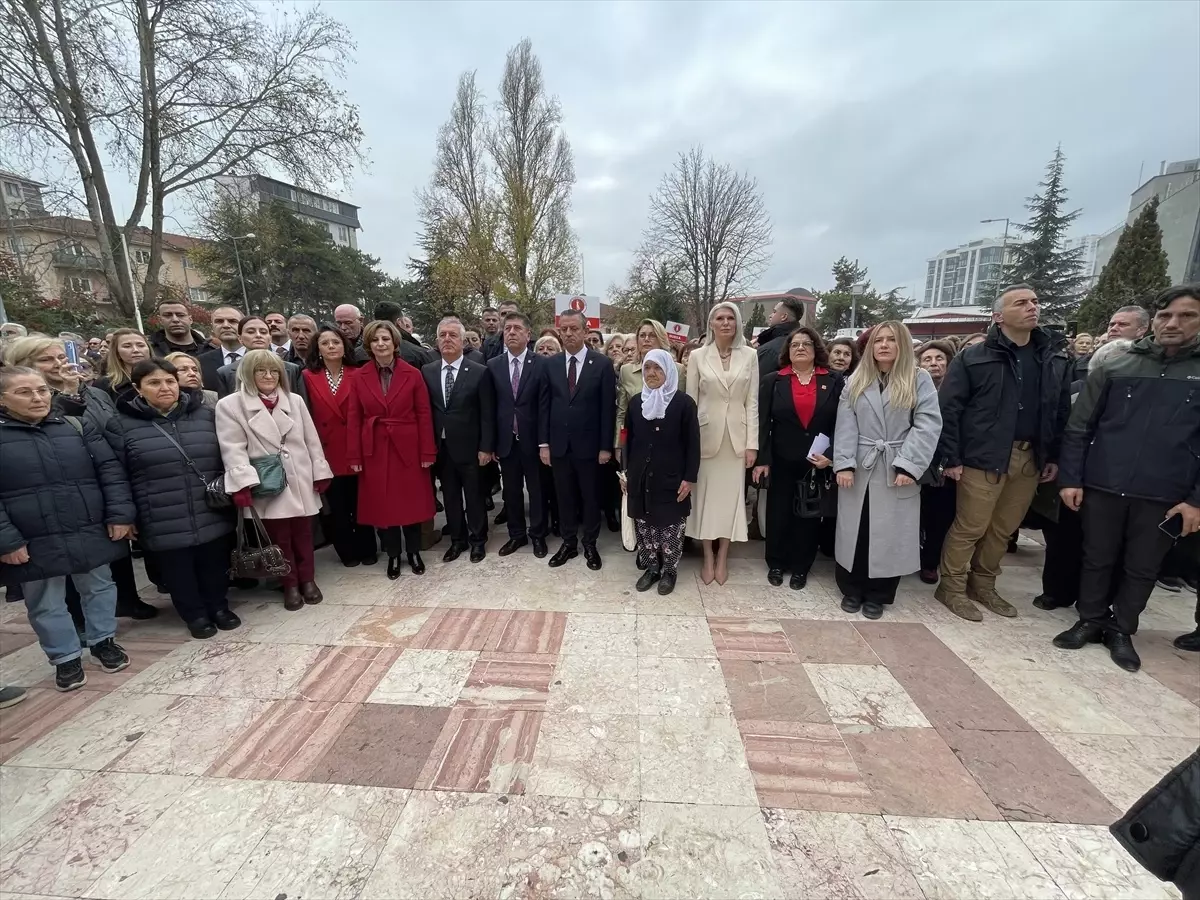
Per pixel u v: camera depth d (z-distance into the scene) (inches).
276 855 68.9
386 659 113.7
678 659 112.4
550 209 953.5
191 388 126.0
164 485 116.9
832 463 134.2
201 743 89.7
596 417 155.7
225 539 130.3
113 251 541.6
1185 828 45.0
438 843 70.4
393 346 149.4
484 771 82.4
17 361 112.8
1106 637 117.0
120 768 84.2
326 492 159.6
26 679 109.7
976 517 128.9
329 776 81.9
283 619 132.5
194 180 560.4
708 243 932.6
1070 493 117.3
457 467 164.6
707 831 71.9
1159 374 106.5
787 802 76.7
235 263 1213.1
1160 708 97.5
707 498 143.8
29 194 495.8
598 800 77.0
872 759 84.6
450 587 149.6
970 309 1552.7
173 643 122.5
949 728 91.7
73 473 104.0
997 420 124.3
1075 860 67.6
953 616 132.8
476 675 107.3
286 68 546.0
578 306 251.0
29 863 68.4
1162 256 761.0
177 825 73.6
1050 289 1026.1
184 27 490.9
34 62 420.8
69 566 102.7
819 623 128.3
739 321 141.3
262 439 128.0
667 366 133.3
